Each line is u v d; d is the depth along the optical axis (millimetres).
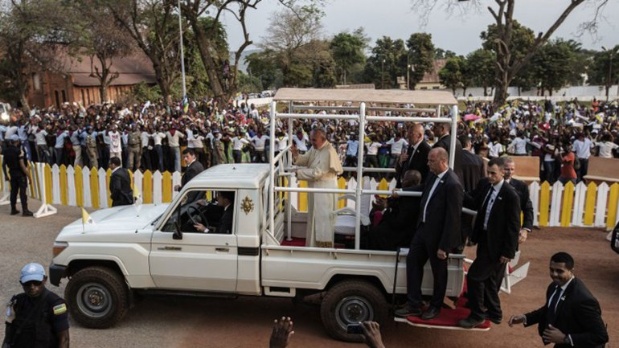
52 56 39094
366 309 6660
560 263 4617
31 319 4367
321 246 7016
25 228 11656
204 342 6750
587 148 16500
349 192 6590
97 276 6930
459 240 6184
